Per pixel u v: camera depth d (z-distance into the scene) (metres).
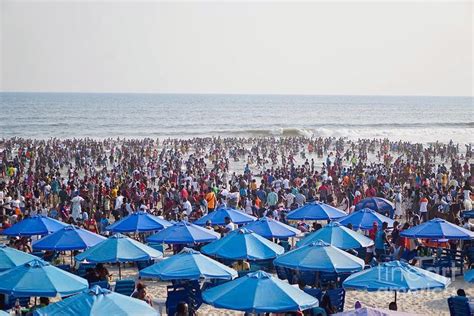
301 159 68.31
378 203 27.78
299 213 24.59
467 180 39.38
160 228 22.47
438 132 111.56
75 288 13.30
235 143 79.88
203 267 14.88
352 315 10.57
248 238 18.11
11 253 16.50
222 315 17.09
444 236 19.89
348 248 18.50
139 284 15.52
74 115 171.62
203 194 33.91
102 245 17.48
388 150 75.62
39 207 31.77
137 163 54.78
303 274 18.30
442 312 17.22
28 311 14.89
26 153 63.66
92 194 35.41
